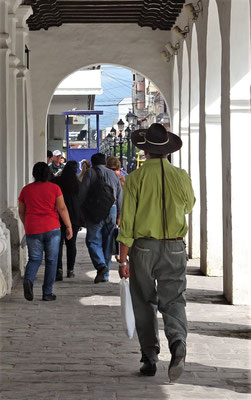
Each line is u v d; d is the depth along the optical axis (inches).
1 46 524.1
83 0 750.5
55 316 389.1
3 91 524.4
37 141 865.5
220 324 369.4
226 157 454.9
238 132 443.2
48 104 863.7
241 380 267.7
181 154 770.8
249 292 427.2
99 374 276.1
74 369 283.3
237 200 436.8
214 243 544.4
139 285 265.1
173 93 846.5
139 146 275.0
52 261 432.5
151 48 866.8
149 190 261.3
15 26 608.7
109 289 480.1
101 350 314.0
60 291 471.8
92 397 246.7
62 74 863.7
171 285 262.1
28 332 350.0
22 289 476.7
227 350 314.2
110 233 508.1
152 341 270.5
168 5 732.7
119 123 1542.8
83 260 637.9
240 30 439.2
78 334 345.4
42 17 807.7
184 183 264.1
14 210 558.3
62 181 520.7
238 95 442.6
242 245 430.6
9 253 456.4
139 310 269.4
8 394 250.1
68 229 434.6
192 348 317.7
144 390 255.0
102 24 862.5
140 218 261.0
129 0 751.1
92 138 1464.1
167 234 260.2
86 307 415.2
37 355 305.3
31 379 269.0
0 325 366.3
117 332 349.4
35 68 861.2
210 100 554.6
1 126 523.5
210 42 547.2
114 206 507.8
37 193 423.5
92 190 498.9
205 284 504.4
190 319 382.0
